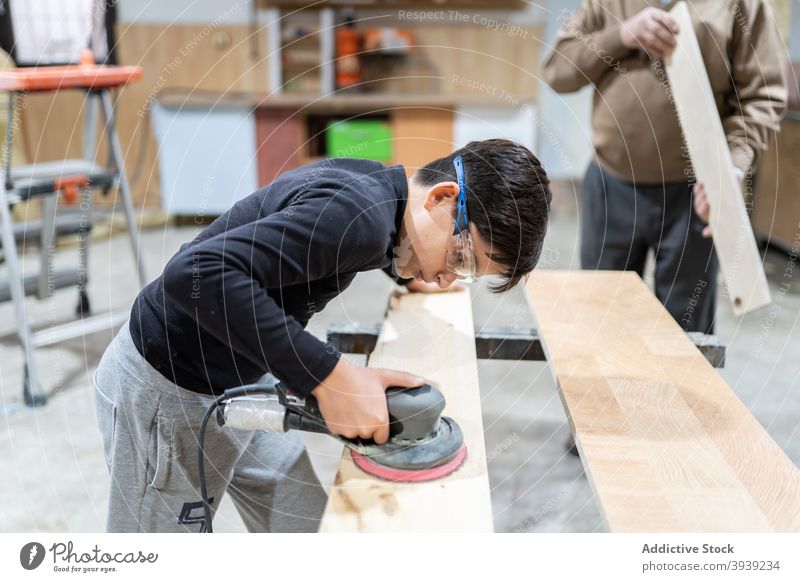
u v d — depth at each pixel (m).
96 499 1.40
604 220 1.45
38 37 2.91
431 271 0.73
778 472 0.61
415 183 0.72
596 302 1.04
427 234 0.69
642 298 1.06
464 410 0.72
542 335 0.92
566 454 1.56
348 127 3.12
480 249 0.69
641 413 0.71
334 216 0.61
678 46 1.12
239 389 0.68
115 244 3.11
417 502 0.58
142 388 0.75
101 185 1.97
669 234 1.38
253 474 0.92
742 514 0.55
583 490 1.42
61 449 1.57
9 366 2.01
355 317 2.31
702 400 0.73
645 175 1.35
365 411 0.60
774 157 2.86
